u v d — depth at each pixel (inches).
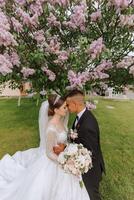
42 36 270.8
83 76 258.7
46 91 288.2
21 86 322.0
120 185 256.7
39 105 520.1
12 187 216.2
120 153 326.0
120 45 292.0
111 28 286.8
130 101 612.4
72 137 195.2
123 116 487.2
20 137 370.6
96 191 203.2
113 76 292.7
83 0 273.0
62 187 200.7
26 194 200.7
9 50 271.3
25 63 275.4
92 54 259.0
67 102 197.5
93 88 295.1
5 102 570.3
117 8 270.4
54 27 291.6
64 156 188.4
